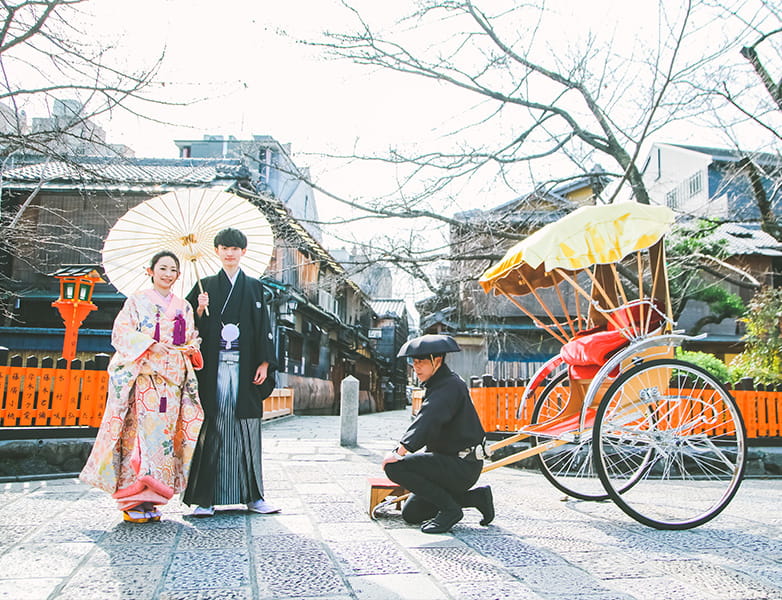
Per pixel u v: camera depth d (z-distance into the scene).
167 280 4.10
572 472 6.71
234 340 4.14
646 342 4.14
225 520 3.88
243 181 16.55
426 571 2.83
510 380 7.81
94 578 2.64
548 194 12.52
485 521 3.83
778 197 15.73
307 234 13.27
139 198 16.97
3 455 5.95
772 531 3.84
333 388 26.72
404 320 43.59
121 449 3.83
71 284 10.04
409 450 3.66
